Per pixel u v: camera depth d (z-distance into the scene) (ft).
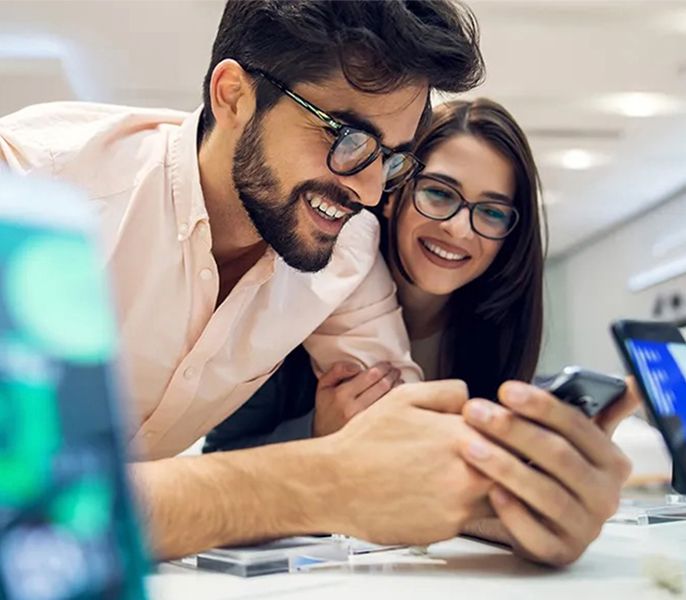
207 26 8.11
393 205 4.44
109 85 9.36
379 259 4.26
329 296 3.71
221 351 3.49
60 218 0.69
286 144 2.94
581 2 7.38
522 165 4.48
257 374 3.72
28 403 0.65
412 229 4.39
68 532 0.65
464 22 3.08
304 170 2.94
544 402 1.93
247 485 2.05
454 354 5.02
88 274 0.69
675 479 1.98
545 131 10.29
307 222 3.08
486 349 4.96
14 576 0.63
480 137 4.42
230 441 4.82
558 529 1.94
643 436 6.98
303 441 2.19
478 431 2.01
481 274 4.70
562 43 8.11
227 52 3.10
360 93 2.83
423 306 4.79
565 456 1.93
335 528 2.06
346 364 3.78
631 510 3.14
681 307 11.57
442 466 2.00
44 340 0.66
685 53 8.27
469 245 4.41
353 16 2.75
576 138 10.48
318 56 2.79
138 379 3.38
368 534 2.04
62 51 8.70
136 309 3.27
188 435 3.77
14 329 0.65
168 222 3.24
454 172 4.29
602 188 12.11
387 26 2.76
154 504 1.91
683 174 11.49
